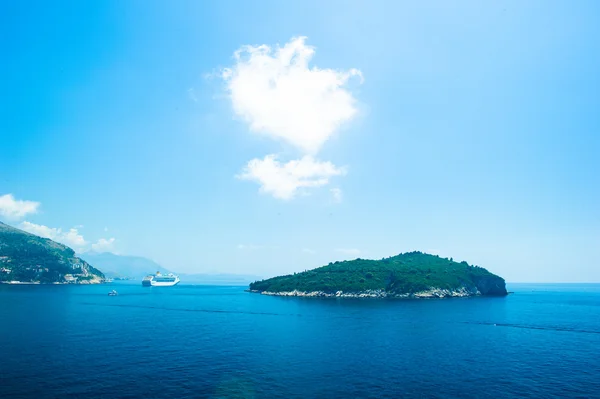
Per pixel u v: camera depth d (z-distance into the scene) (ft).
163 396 160.15
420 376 195.21
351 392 169.27
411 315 460.55
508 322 408.05
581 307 633.20
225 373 194.90
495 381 189.47
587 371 209.87
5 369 194.70
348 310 520.83
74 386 170.19
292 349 255.70
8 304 536.42
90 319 395.96
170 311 508.12
